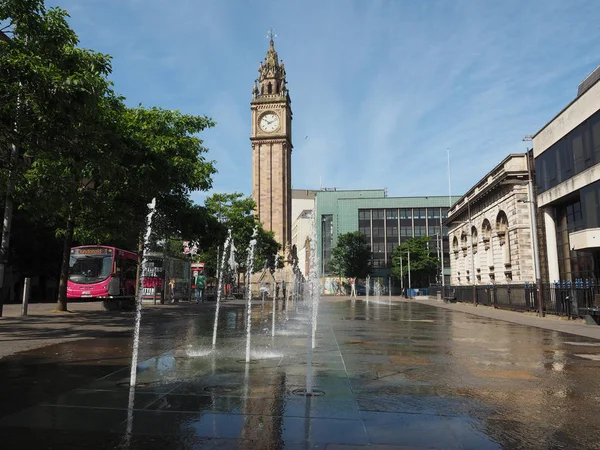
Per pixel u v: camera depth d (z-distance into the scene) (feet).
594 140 78.84
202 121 77.71
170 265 115.85
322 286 353.72
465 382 23.90
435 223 344.08
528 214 112.37
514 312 94.07
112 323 56.08
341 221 351.05
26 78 35.35
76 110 37.22
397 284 335.26
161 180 60.44
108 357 30.45
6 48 38.29
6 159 43.68
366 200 351.25
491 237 135.03
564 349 37.19
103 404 18.84
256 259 193.06
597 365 29.45
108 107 59.36
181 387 21.84
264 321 62.75
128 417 17.13
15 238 115.55
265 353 32.63
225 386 22.11
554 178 94.94
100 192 64.69
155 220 75.82
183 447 14.21
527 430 16.21
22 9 38.40
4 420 16.72
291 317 72.43
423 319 72.13
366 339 43.04
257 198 284.41
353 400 19.84
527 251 111.24
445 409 18.72
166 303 113.39
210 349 34.45
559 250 98.84
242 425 16.33
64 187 47.14
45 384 22.38
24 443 14.42
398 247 309.63
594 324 62.13
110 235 76.59
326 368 27.17
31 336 42.27
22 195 47.03
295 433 15.57
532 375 26.02
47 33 41.68
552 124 95.14
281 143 289.33
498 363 29.99
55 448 14.01
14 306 92.84
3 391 20.94
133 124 67.62
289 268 269.44
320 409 18.38
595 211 78.64
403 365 28.78
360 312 92.79
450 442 14.94
